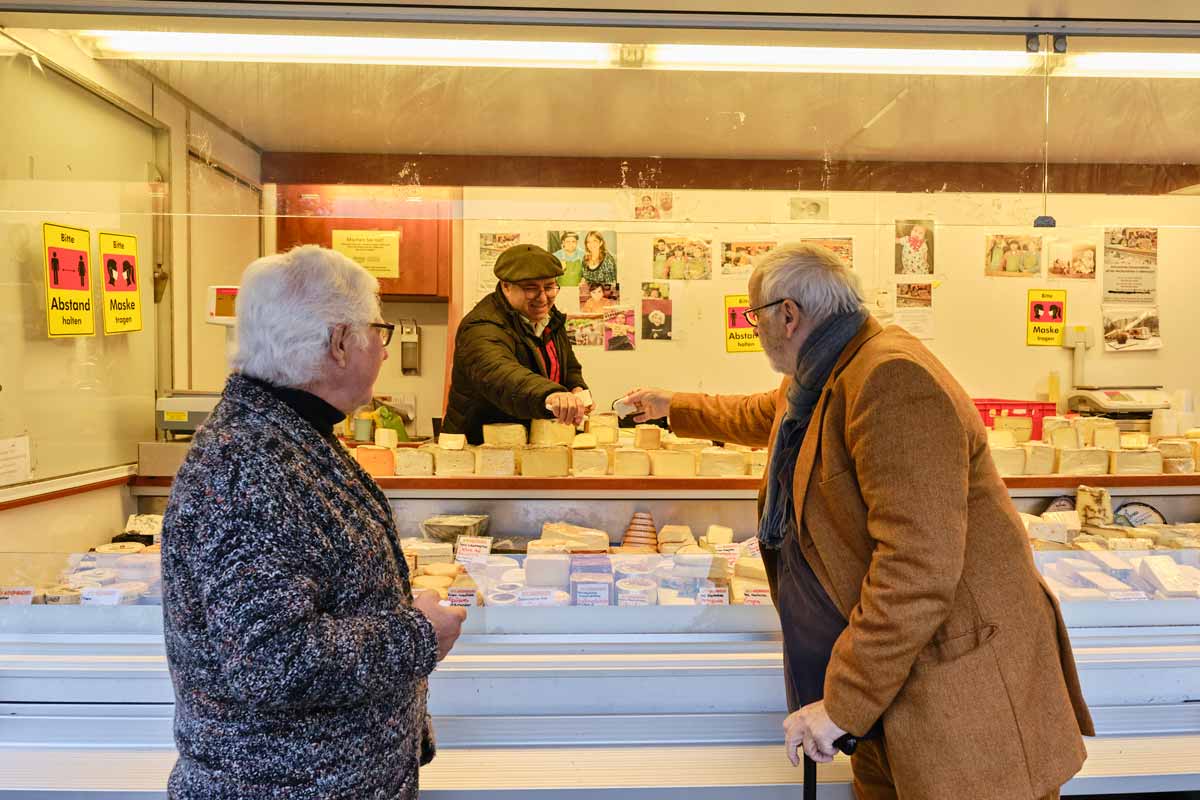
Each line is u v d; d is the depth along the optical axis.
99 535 2.54
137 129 2.70
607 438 2.74
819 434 1.57
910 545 1.38
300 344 1.32
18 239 2.42
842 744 1.47
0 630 2.09
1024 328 2.89
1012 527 1.51
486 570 2.23
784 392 1.89
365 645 1.23
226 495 1.20
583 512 2.61
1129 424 2.83
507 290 2.76
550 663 2.08
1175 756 1.96
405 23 2.46
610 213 2.93
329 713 1.28
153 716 2.01
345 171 2.82
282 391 1.35
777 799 1.85
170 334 2.75
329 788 1.27
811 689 1.63
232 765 1.24
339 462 1.37
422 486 2.52
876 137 3.00
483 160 2.86
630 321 2.92
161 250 2.74
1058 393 2.93
